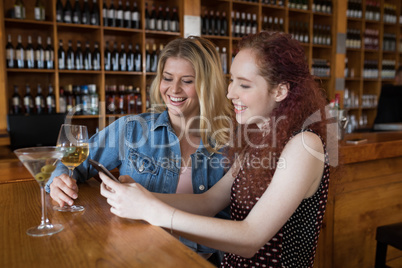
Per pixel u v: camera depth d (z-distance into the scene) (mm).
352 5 5375
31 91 3668
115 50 3867
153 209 937
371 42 5656
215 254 1493
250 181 1119
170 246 794
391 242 1769
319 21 5230
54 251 764
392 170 2379
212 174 1502
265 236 943
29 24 3447
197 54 1476
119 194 965
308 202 1071
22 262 710
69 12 3510
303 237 1087
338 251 2105
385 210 2340
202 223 921
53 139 3316
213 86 1514
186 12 3961
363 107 5562
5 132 3127
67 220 965
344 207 2105
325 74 5086
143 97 3941
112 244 803
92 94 3730
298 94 1052
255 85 1057
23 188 1305
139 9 3920
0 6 3225
